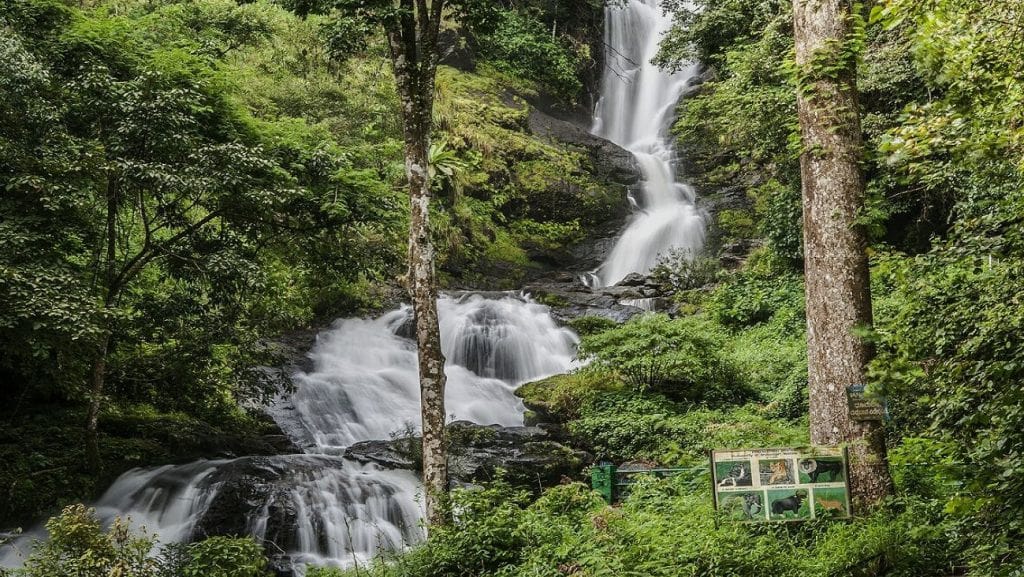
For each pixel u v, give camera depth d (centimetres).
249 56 2694
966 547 624
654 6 4188
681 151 3412
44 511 1228
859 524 762
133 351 1617
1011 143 620
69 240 1340
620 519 856
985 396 598
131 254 1834
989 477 521
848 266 866
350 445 1678
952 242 725
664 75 3878
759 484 759
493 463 1426
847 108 884
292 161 1525
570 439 1563
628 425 1468
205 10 2458
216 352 1712
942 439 612
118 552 796
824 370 865
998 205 711
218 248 1469
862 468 832
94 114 1320
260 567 919
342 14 1265
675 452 1199
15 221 1188
